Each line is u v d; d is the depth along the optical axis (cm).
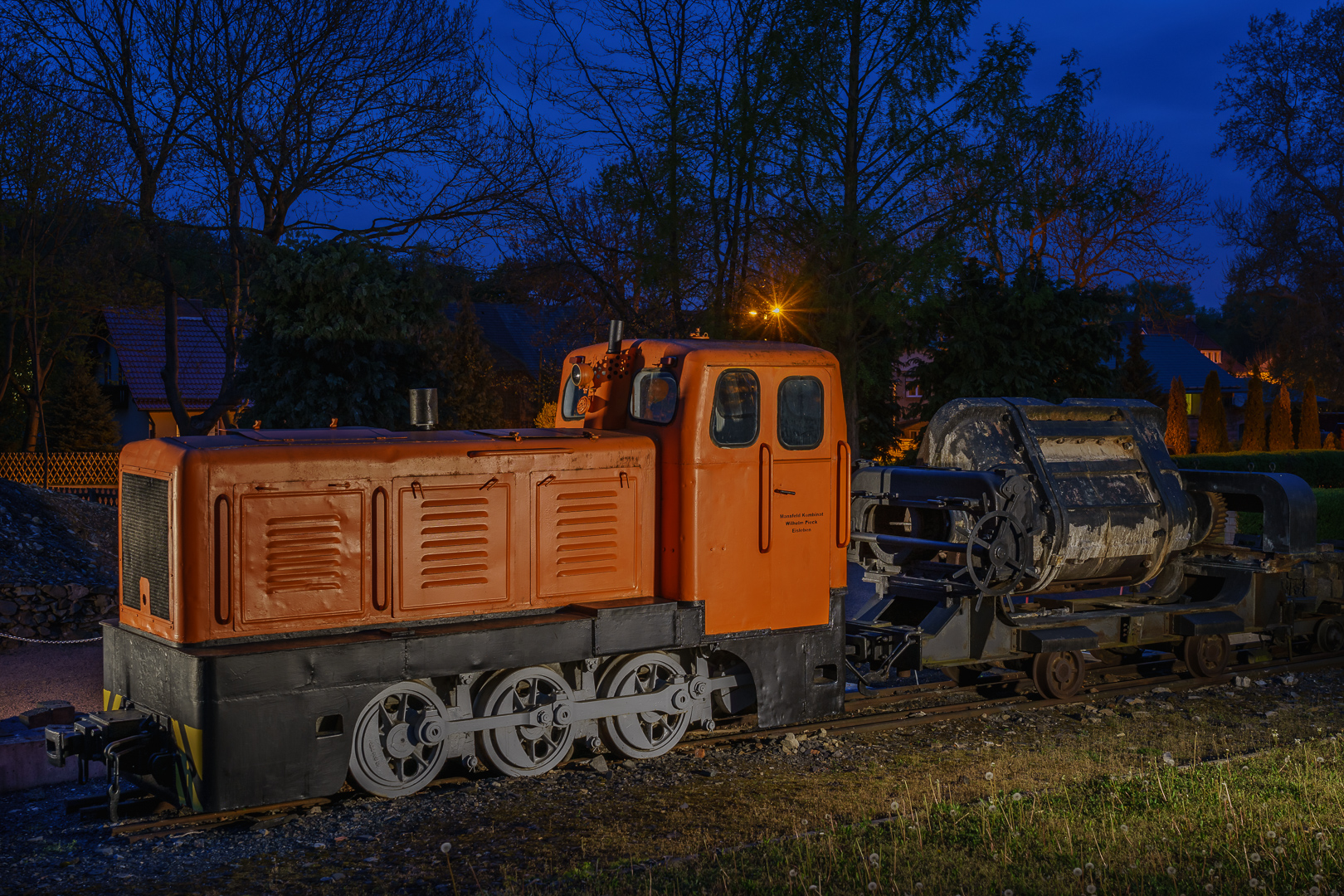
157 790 632
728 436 743
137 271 3206
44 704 768
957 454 959
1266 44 3931
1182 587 1071
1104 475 962
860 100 1952
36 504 1434
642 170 2053
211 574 603
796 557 772
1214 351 8188
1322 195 3875
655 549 750
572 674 716
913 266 1812
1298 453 3134
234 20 1903
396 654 634
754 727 818
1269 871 495
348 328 1650
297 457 627
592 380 808
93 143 2591
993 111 1902
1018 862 516
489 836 583
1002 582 893
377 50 1983
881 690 939
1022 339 2214
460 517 677
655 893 487
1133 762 717
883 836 561
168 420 3647
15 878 532
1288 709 883
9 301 3148
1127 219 2889
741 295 2017
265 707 596
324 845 570
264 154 1941
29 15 1888
